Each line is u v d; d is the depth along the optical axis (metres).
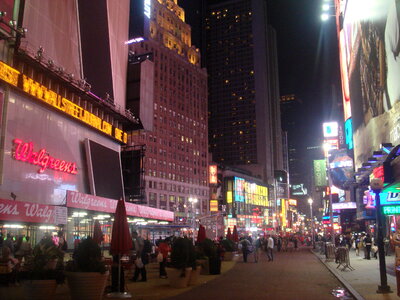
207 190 152.62
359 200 48.28
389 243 35.50
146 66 59.25
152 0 140.62
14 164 33.53
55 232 36.22
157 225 59.56
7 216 23.62
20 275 12.88
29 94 35.16
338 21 69.81
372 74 41.06
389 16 34.25
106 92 49.06
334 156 58.44
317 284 18.27
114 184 48.97
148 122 58.25
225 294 15.26
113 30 53.06
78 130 43.91
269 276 21.77
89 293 12.74
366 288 15.93
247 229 152.12
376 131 39.78
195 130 151.75
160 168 129.12
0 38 32.72
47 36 38.75
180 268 17.17
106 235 48.06
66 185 40.53
